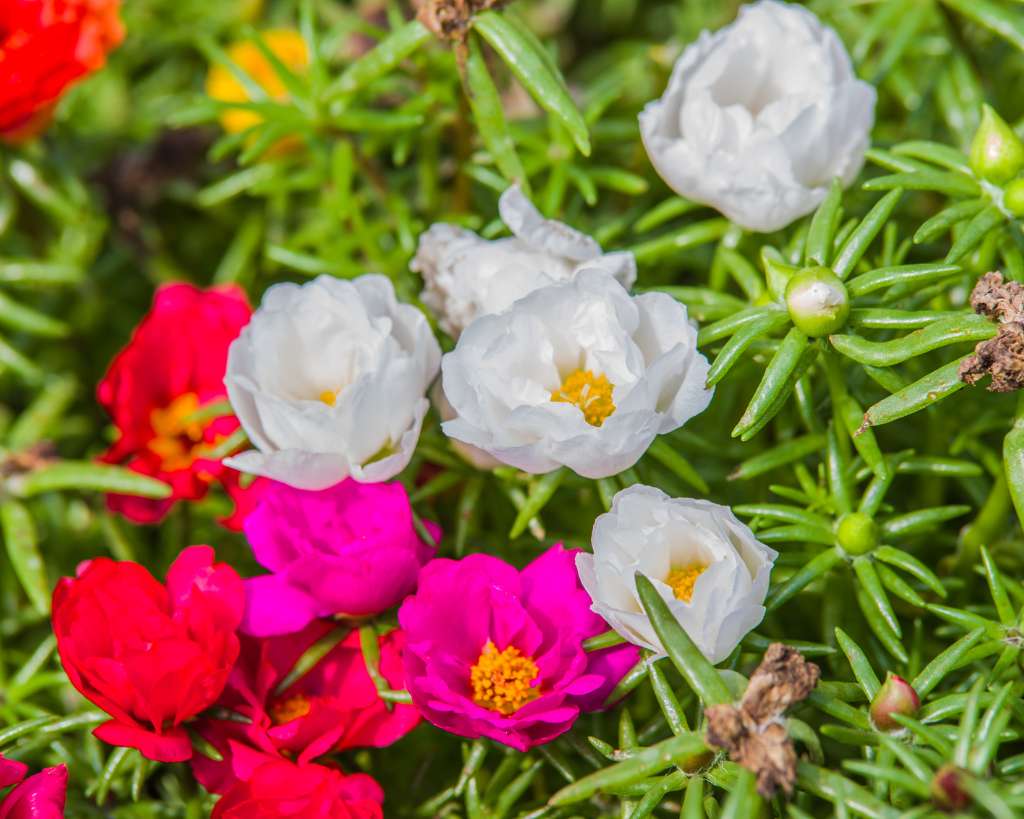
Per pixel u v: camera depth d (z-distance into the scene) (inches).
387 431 16.6
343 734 16.5
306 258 19.0
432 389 17.2
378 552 16.2
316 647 16.7
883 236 18.4
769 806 15.5
